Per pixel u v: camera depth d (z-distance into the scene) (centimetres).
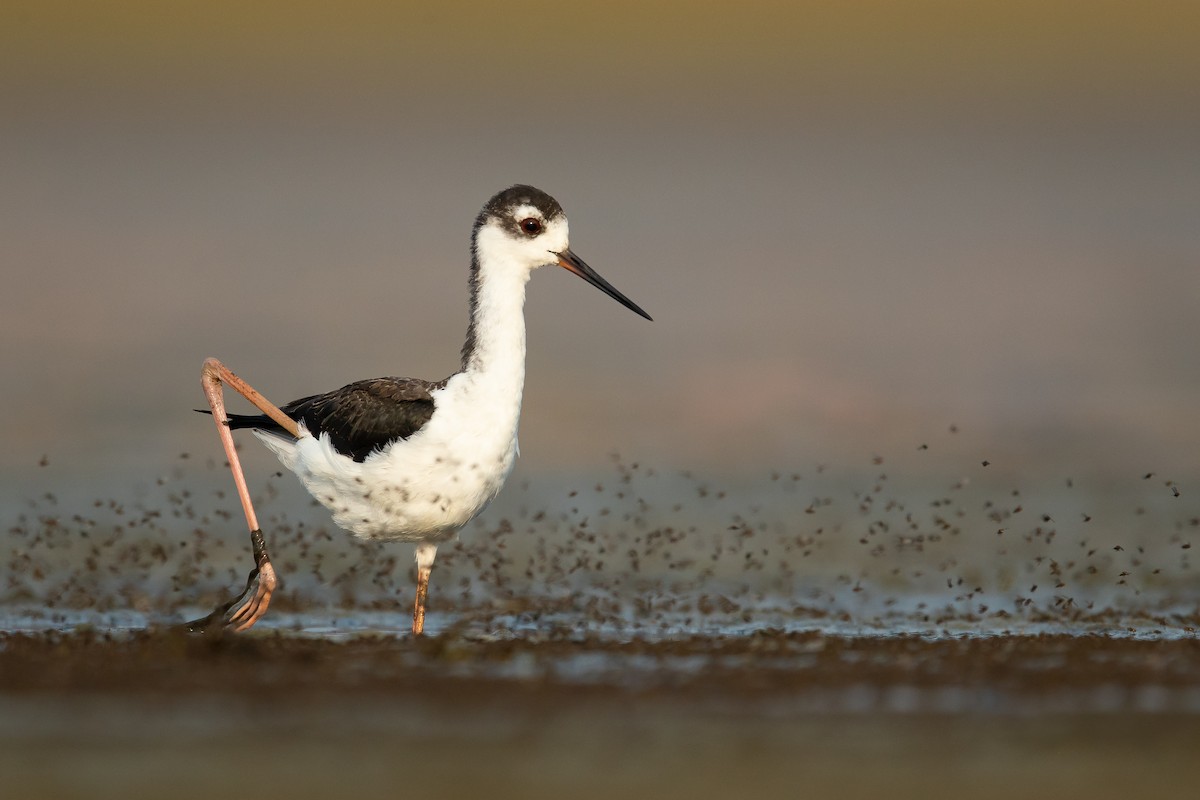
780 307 3075
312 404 1280
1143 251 3550
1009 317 2995
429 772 863
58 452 1997
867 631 1249
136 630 1209
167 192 4094
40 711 951
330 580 1464
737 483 1953
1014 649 1125
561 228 1280
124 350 2573
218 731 925
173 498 1523
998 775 873
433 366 2600
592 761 884
